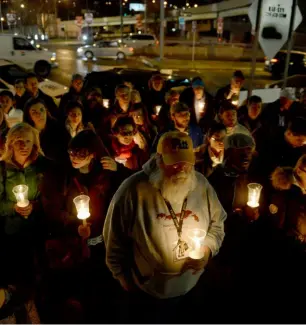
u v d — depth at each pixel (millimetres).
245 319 3250
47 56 22047
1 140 3604
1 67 14203
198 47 35938
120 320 2938
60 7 88062
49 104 7043
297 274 3369
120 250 2525
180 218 2373
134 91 6398
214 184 3910
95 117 6199
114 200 2449
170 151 2232
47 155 4742
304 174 3178
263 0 7141
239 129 4535
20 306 2775
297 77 12109
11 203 3334
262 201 3504
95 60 31891
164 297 2527
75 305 3281
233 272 3668
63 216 3365
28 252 3373
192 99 6160
